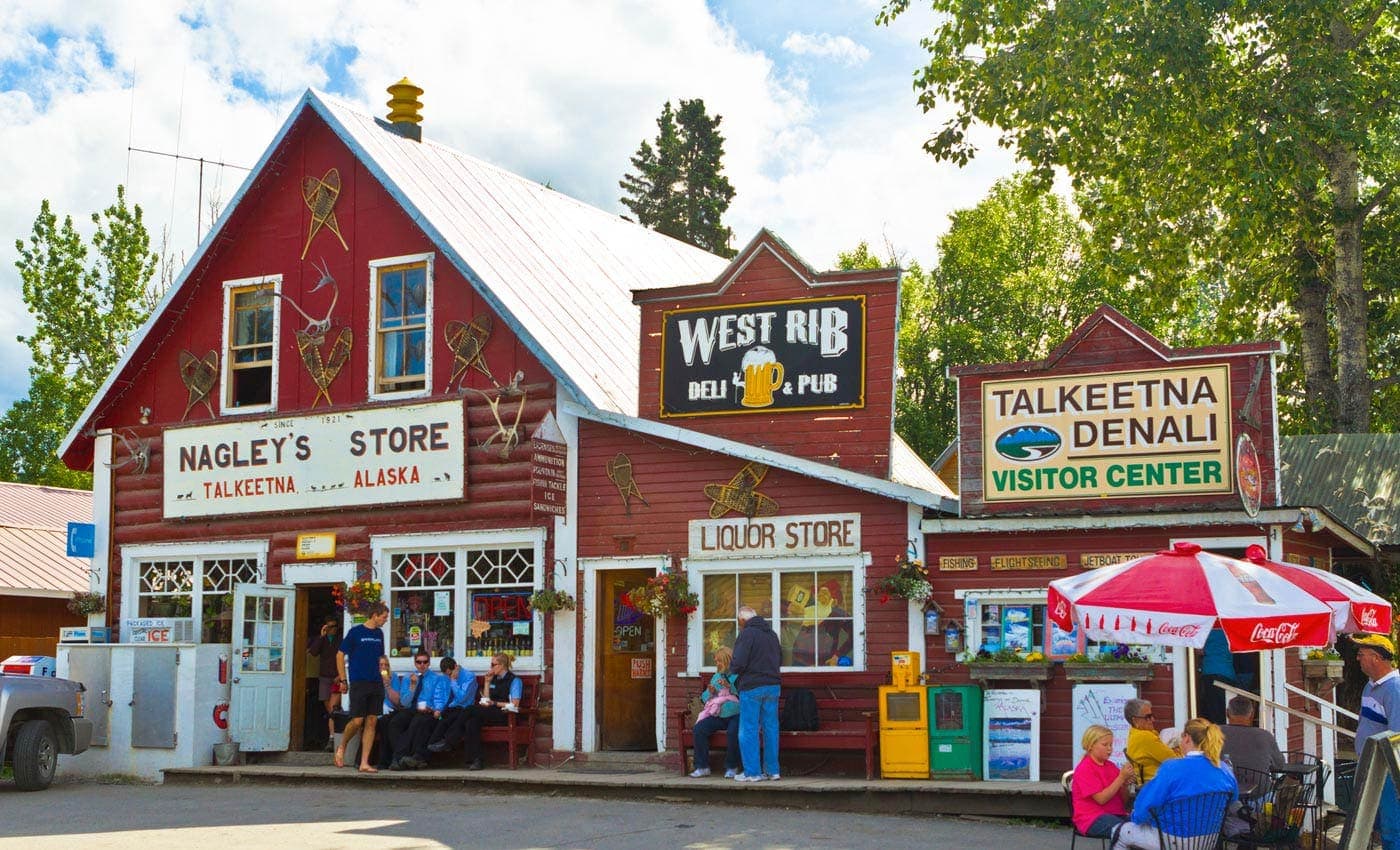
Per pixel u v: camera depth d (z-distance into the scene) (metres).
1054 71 24.73
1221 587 11.09
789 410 17.94
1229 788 9.98
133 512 22.48
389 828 13.80
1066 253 43.53
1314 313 28.95
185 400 22.33
